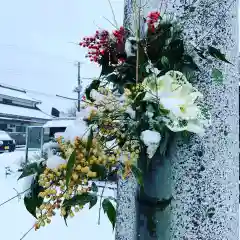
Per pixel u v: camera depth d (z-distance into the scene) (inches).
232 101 36.3
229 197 35.2
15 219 154.1
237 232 36.3
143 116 29.5
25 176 30.3
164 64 31.6
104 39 35.5
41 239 126.9
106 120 30.0
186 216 33.7
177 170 33.9
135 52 33.3
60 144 29.0
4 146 542.0
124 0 39.1
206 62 34.7
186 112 29.5
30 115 1232.2
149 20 32.7
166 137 30.2
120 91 33.3
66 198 28.1
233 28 37.1
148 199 31.7
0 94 1226.0
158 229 31.6
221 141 35.0
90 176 27.8
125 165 29.6
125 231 35.8
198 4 35.1
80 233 132.3
